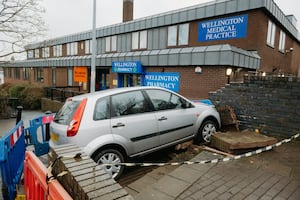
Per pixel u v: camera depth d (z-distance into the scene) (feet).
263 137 15.57
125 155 13.50
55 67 79.30
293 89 17.21
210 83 34.55
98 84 66.28
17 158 13.48
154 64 43.47
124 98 13.88
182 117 16.05
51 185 6.48
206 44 43.32
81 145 11.85
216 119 18.31
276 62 48.49
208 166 12.80
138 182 12.14
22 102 52.13
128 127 13.34
